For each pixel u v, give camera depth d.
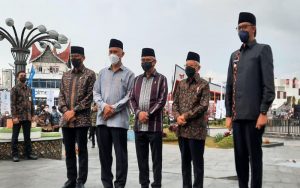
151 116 5.99
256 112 4.69
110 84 6.19
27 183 6.87
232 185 6.88
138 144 6.12
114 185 6.21
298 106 31.69
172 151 14.41
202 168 5.85
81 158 6.34
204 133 5.84
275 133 25.59
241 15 4.82
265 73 4.63
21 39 15.32
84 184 6.63
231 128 5.00
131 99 6.15
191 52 5.94
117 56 6.14
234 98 4.85
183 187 5.99
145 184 6.13
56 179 7.23
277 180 7.64
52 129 16.45
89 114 6.37
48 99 23.97
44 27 15.59
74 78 6.42
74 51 6.38
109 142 6.19
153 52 6.09
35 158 10.14
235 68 4.88
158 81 6.05
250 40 4.81
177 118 5.88
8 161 9.77
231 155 13.17
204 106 5.73
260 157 4.73
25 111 9.93
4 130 10.10
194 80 5.89
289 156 13.23
